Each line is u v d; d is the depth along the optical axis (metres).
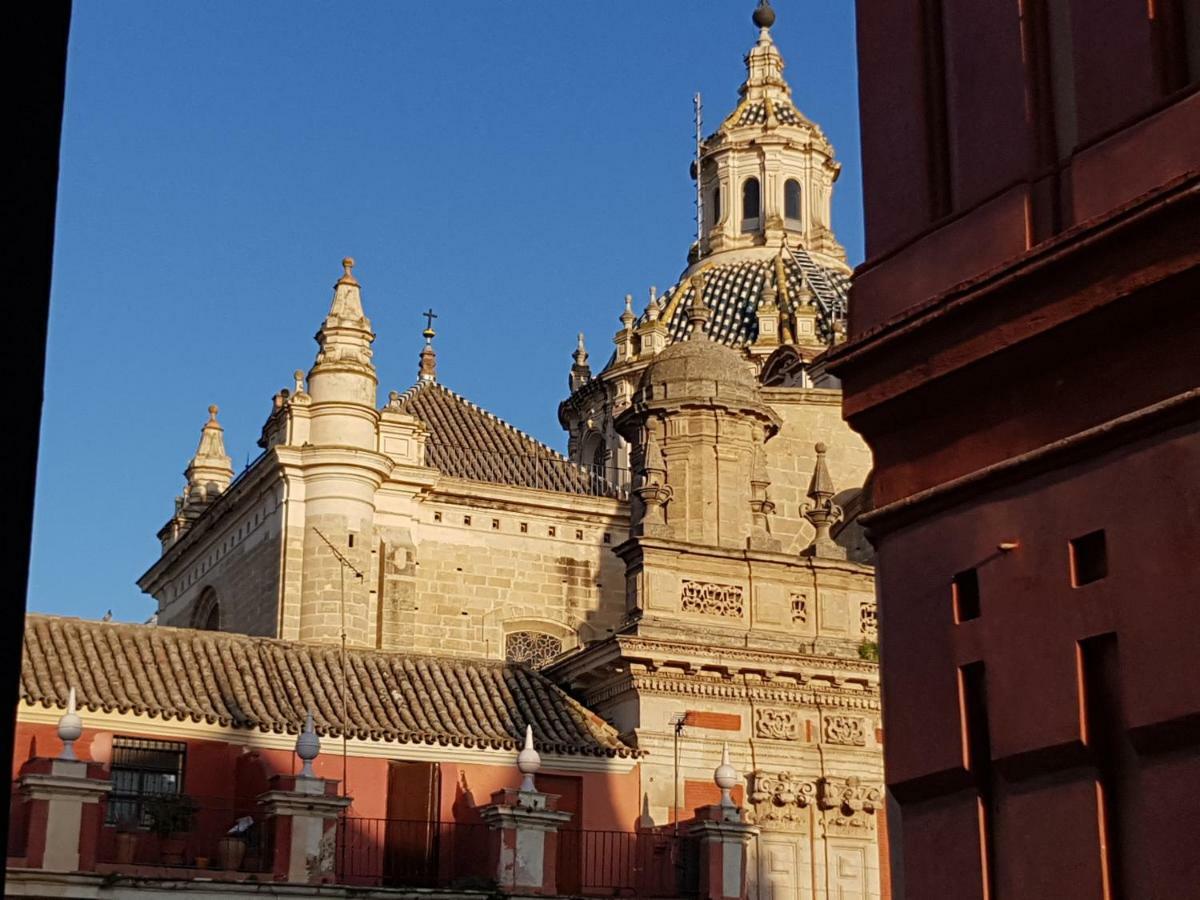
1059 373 11.74
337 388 42.97
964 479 12.27
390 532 43.06
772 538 37.16
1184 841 10.47
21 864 28.20
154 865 29.75
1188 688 10.50
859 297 13.54
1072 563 11.47
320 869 30.20
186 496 53.59
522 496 45.38
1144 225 10.93
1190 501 10.70
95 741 30.88
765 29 76.50
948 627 12.31
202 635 34.56
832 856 35.03
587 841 33.16
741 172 72.69
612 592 46.00
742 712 35.19
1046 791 11.47
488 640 44.06
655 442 38.78
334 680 34.41
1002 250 12.29
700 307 41.66
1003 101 12.70
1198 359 10.77
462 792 32.88
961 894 11.91
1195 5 11.52
